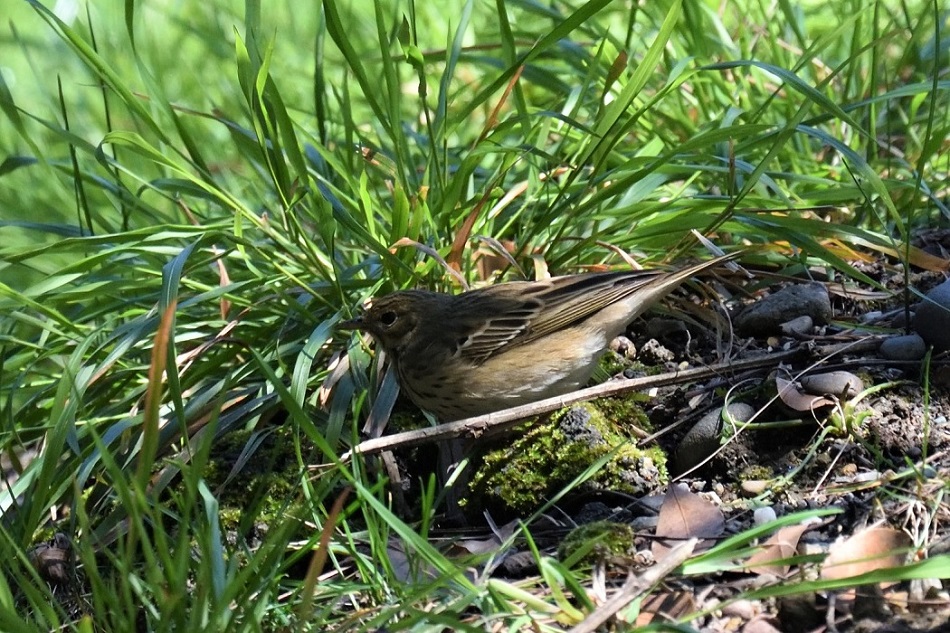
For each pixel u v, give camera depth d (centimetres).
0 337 1184
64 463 1048
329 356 1129
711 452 965
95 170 1587
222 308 1158
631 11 1308
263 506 972
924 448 855
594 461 970
